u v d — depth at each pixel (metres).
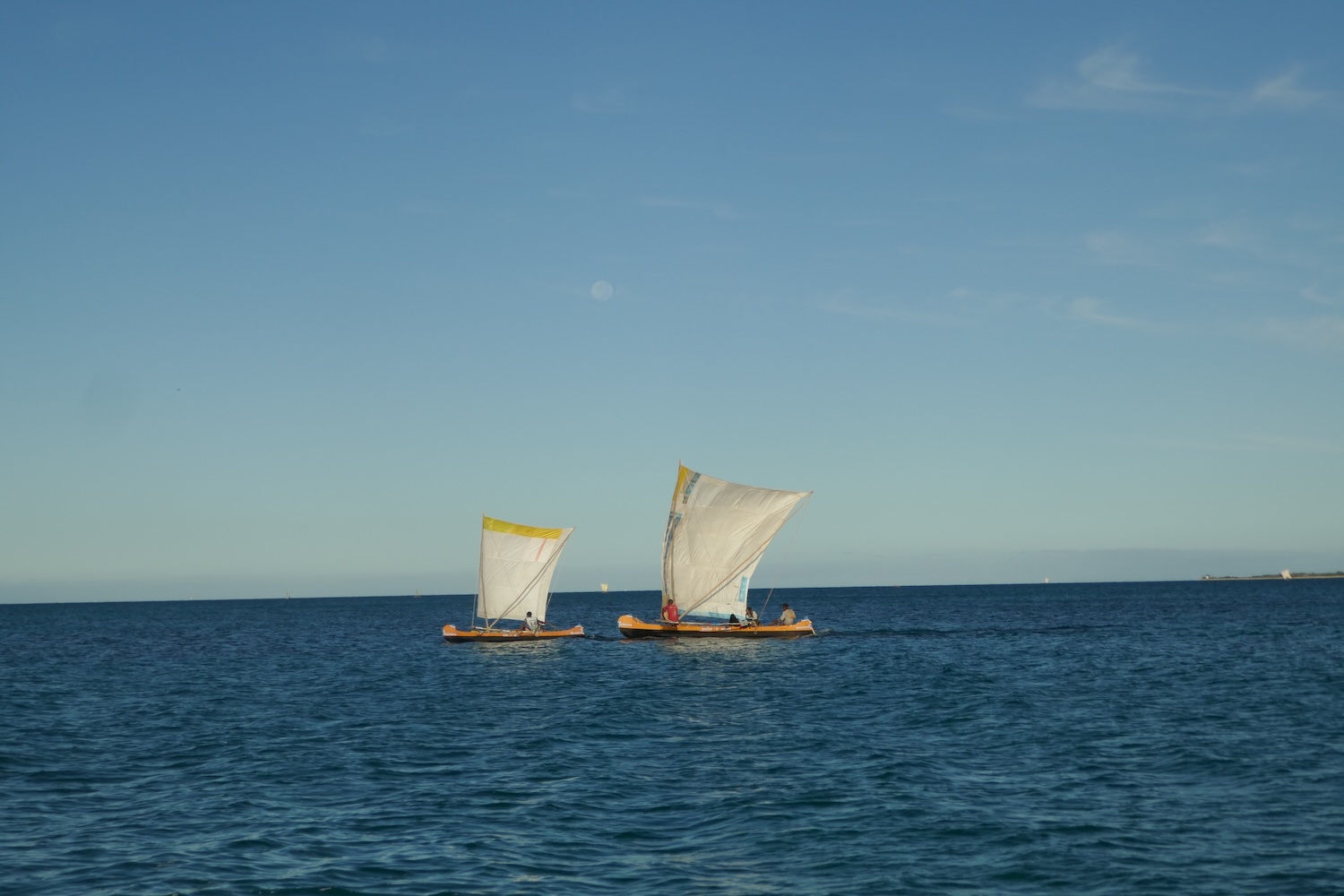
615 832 21.53
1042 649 69.31
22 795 25.56
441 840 21.05
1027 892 17.61
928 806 23.34
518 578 74.06
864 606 192.38
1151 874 18.34
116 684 54.53
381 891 17.91
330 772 28.08
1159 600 185.88
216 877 18.64
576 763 28.83
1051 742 31.41
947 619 123.94
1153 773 26.47
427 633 109.06
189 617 186.50
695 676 52.16
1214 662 57.03
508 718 38.31
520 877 18.62
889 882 18.25
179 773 28.27
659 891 17.88
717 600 72.06
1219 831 20.86
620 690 46.72
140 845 20.81
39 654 80.88
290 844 20.80
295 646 89.12
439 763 29.27
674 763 28.70
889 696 43.22
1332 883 17.58
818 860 19.50
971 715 37.31
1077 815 22.28
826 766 27.98
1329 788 24.28
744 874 18.75
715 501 69.25
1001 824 21.67
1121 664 57.19
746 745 31.62
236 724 37.88
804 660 60.78
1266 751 29.09
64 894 17.73
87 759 30.61
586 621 133.75
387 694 47.25
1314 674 49.41
